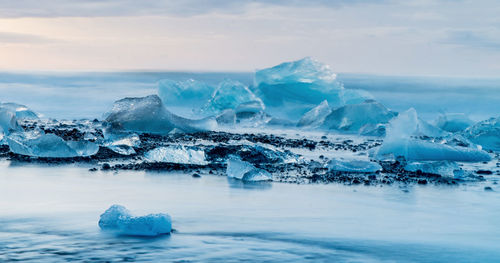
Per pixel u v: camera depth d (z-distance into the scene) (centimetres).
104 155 971
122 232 515
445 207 654
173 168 874
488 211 637
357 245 489
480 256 466
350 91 2402
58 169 848
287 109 2252
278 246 480
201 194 695
